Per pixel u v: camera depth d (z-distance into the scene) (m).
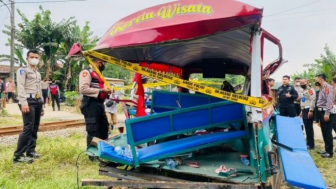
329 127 7.35
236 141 4.18
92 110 5.59
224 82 5.18
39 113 6.16
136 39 3.38
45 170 5.37
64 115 16.89
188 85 3.26
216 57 5.52
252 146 3.55
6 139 8.89
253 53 3.21
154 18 3.44
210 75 5.87
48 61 27.03
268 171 3.07
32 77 5.83
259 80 3.20
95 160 5.92
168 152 3.48
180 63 5.84
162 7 3.43
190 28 3.14
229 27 3.04
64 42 27.48
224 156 3.87
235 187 3.01
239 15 2.97
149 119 3.48
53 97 19.19
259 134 3.14
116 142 4.53
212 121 3.66
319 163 6.72
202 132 4.17
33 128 6.02
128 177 3.61
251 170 3.32
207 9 3.14
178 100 4.55
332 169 6.28
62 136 9.60
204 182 3.17
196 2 3.23
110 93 5.66
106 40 3.71
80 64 27.30
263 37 3.44
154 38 3.28
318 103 7.49
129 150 3.68
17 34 26.52
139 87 4.66
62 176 5.05
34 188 4.27
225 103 3.67
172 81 3.31
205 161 3.69
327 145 7.38
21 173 5.16
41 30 26.52
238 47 4.25
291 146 3.99
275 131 4.79
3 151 7.18
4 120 13.66
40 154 6.35
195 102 4.47
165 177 3.43
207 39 4.07
